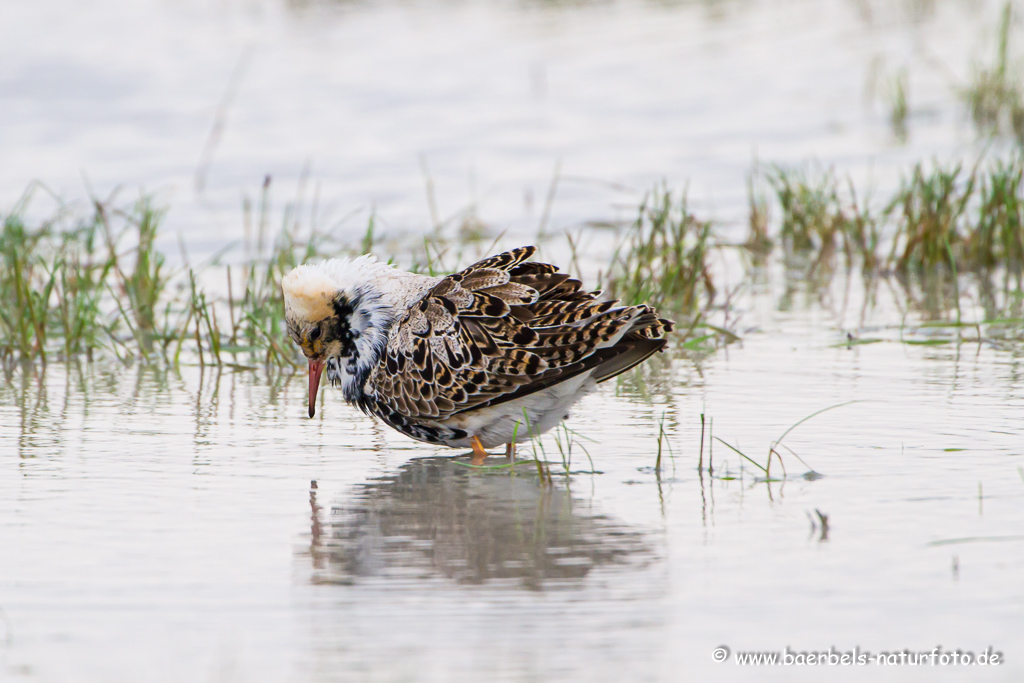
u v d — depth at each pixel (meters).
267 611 7.63
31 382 13.62
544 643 7.20
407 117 26.89
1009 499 9.38
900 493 9.58
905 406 12.02
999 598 7.68
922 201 19.17
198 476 10.30
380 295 11.30
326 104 27.73
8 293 16.23
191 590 7.94
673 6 37.53
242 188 22.38
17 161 23.61
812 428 11.39
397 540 8.81
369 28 34.66
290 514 9.38
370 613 7.61
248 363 14.60
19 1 36.56
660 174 23.11
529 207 21.25
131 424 11.91
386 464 10.76
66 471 10.38
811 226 20.23
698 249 17.05
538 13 36.62
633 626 7.41
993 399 12.20
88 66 30.39
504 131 25.89
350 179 22.88
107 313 16.66
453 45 32.84
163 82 29.19
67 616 7.56
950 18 34.75
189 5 37.03
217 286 17.64
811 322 15.85
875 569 8.12
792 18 35.59
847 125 26.14
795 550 8.47
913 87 28.64
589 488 9.93
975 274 18.30
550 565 8.30
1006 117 25.89
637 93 28.62
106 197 21.56
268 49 32.25
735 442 11.04
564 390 10.70
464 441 11.18
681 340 14.98
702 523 9.03
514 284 10.76
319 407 12.70
